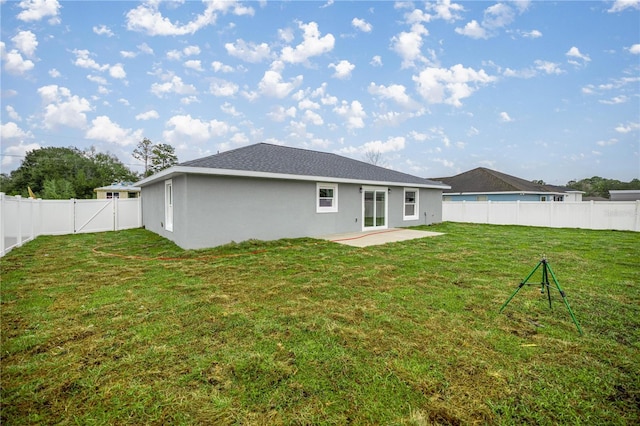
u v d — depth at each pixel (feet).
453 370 8.49
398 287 16.11
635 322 11.74
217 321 11.68
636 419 6.71
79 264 21.48
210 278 17.84
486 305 13.46
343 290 15.61
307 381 7.97
